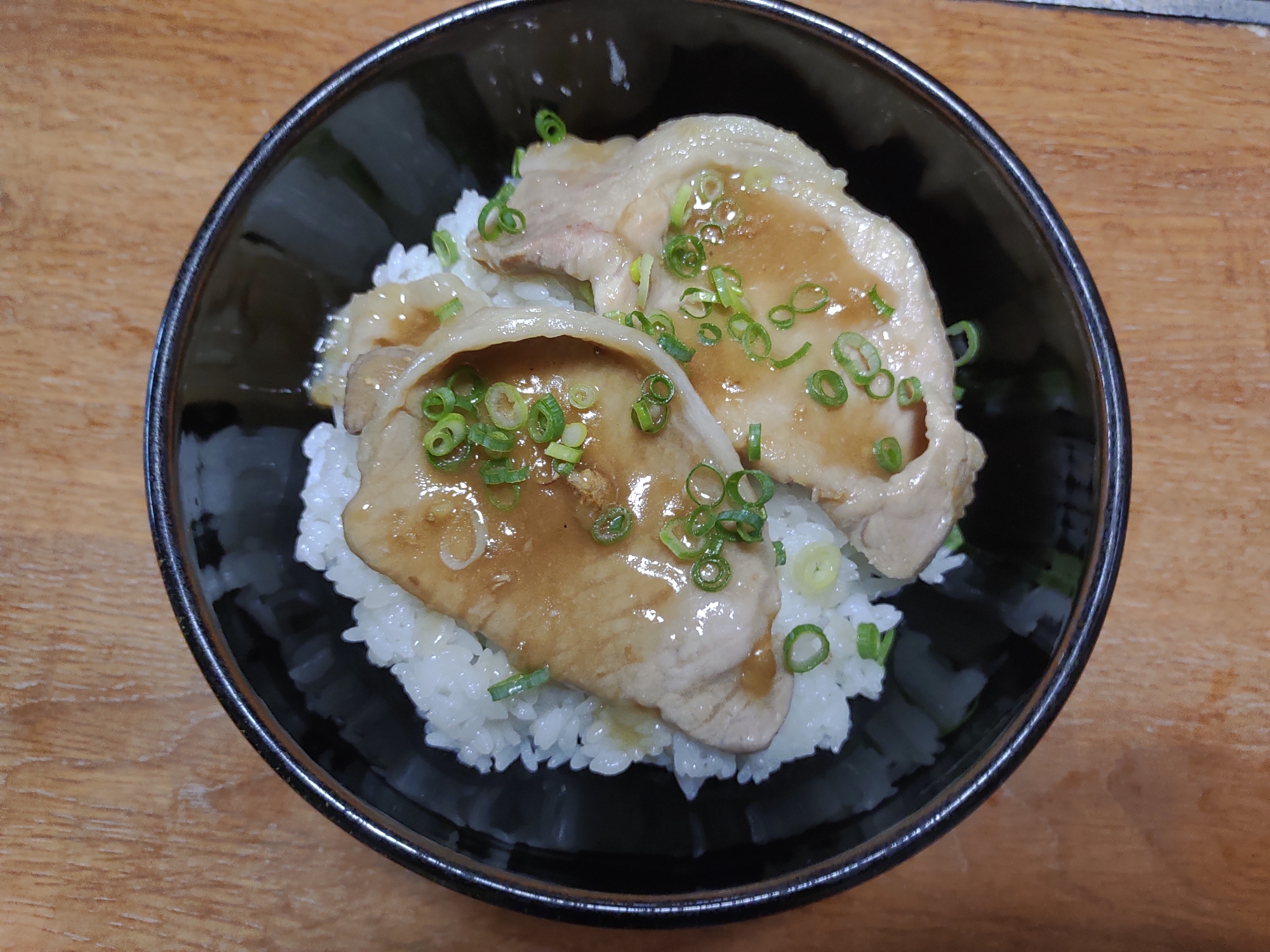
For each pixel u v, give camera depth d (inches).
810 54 6.5
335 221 7.0
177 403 6.0
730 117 6.9
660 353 6.1
